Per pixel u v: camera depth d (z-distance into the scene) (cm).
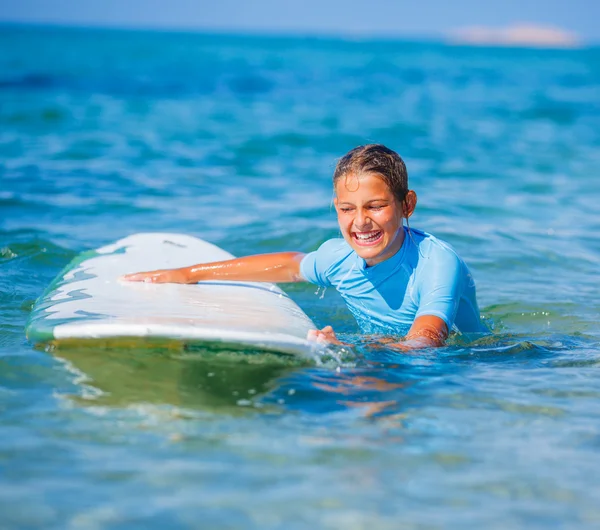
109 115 1326
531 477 211
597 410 262
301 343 296
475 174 882
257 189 768
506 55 6881
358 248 333
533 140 1183
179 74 2522
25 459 216
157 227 600
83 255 439
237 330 298
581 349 338
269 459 219
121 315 315
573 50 10219
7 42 5594
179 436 234
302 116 1440
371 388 279
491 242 571
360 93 2048
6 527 181
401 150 1054
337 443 231
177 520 185
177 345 303
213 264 388
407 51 7212
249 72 2855
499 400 270
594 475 213
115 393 267
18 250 507
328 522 186
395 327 359
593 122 1439
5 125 1150
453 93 2131
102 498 195
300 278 383
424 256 346
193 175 832
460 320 360
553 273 501
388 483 206
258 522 185
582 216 675
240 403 262
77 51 4209
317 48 7250
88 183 763
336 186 331
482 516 190
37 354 304
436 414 256
